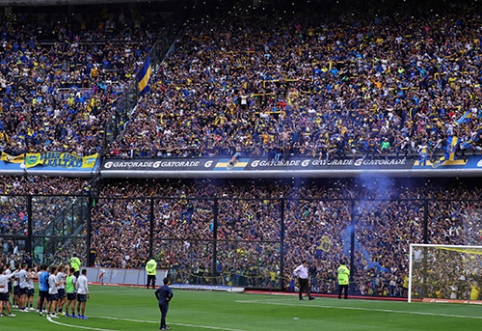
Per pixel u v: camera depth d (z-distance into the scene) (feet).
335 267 311.47
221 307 257.96
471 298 284.00
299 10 440.45
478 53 378.32
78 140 411.54
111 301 275.80
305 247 319.47
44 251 355.77
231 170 363.56
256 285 321.73
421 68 379.55
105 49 459.73
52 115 431.02
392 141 347.77
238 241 326.44
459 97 357.20
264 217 342.23
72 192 391.65
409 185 338.95
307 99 388.98
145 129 401.90
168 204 361.71
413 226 305.53
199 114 402.31
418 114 355.77
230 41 435.53
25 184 402.31
